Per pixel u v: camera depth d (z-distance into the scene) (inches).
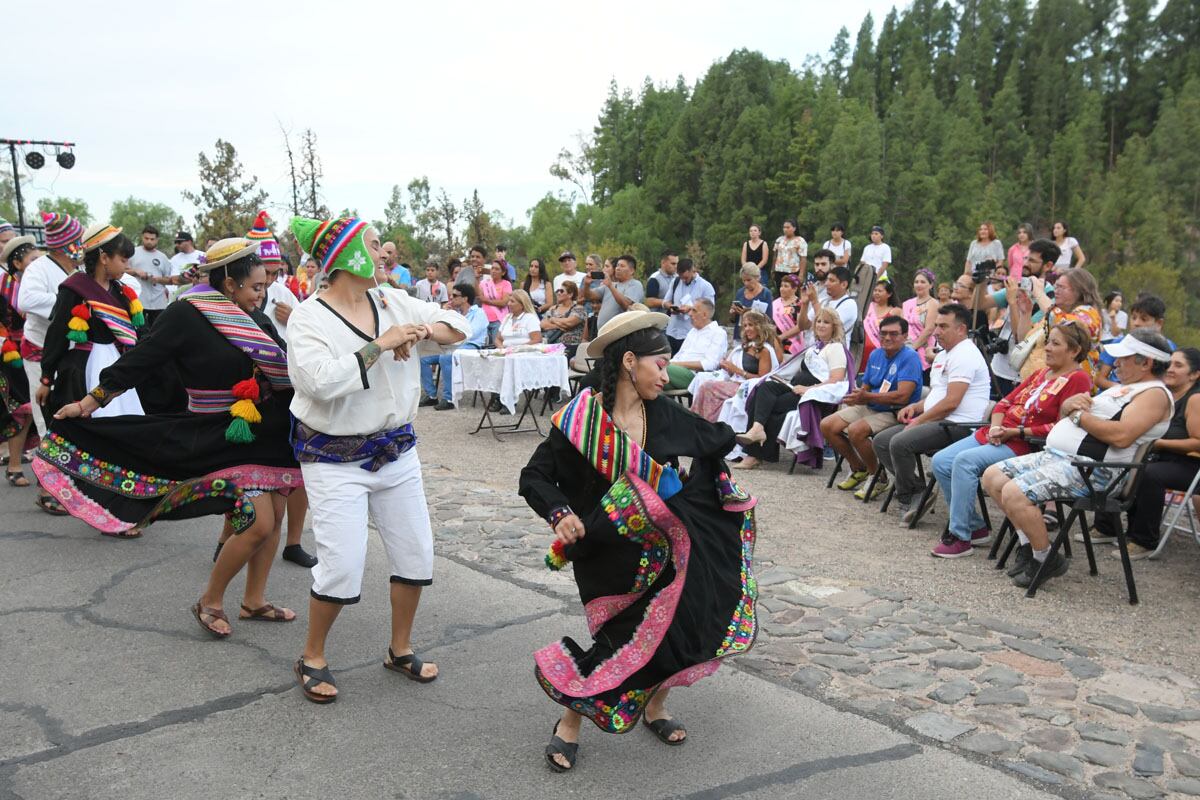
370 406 141.2
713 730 138.7
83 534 236.7
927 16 4318.4
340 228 138.9
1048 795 121.0
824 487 305.9
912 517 254.8
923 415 261.0
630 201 2802.7
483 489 297.0
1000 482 206.5
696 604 122.3
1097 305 261.6
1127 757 130.2
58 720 140.1
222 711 143.6
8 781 122.6
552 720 142.3
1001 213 2591.0
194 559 218.5
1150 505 222.2
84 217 3789.4
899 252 2529.5
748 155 2539.4
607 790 122.3
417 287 585.0
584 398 123.6
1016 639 173.2
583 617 184.9
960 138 2810.0
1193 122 3166.8
